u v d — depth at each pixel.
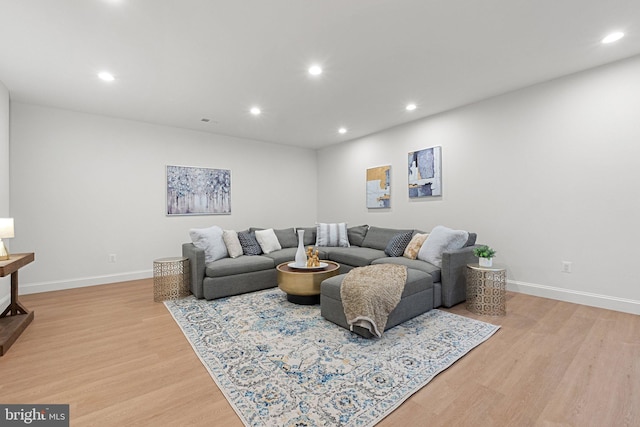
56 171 3.83
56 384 1.74
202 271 3.39
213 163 5.16
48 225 3.78
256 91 3.36
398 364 1.93
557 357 2.00
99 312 2.96
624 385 1.68
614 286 2.85
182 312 2.95
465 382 1.74
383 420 1.44
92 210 4.07
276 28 2.19
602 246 2.90
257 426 1.40
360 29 2.22
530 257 3.38
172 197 4.72
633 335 2.31
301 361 1.98
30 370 1.89
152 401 1.59
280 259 4.00
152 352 2.13
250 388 1.69
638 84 2.68
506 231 3.56
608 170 2.86
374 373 1.83
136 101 3.62
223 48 2.46
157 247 4.59
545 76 3.08
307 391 1.66
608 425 1.38
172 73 2.90
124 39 2.31
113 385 1.73
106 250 4.17
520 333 2.38
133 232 4.38
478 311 2.85
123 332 2.47
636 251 2.72
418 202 4.53
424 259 3.37
